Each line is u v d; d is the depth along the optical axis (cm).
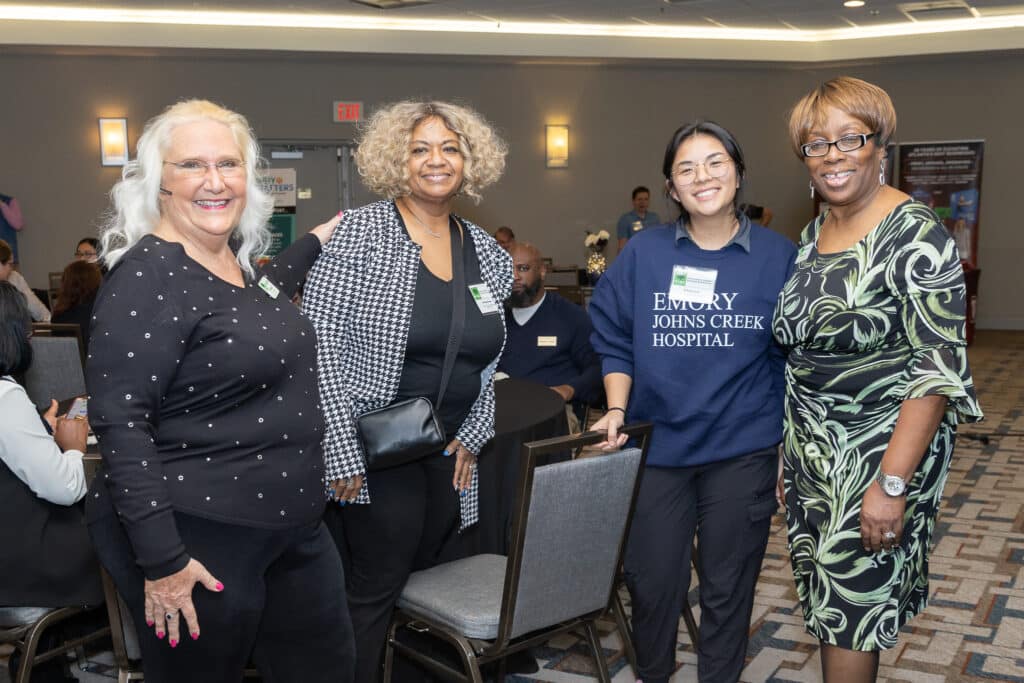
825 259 209
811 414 212
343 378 222
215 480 166
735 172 227
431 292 222
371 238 220
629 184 1210
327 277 218
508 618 214
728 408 231
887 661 291
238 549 169
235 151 173
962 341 190
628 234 1127
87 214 1109
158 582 158
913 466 193
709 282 230
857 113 198
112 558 170
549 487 208
